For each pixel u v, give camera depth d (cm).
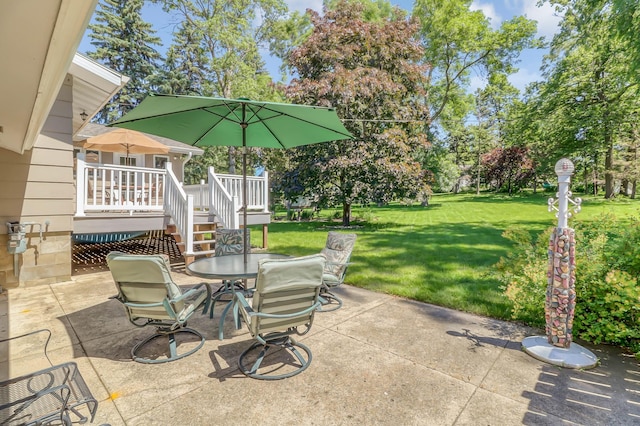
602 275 300
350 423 191
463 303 396
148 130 362
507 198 2384
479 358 270
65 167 509
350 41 1247
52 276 502
